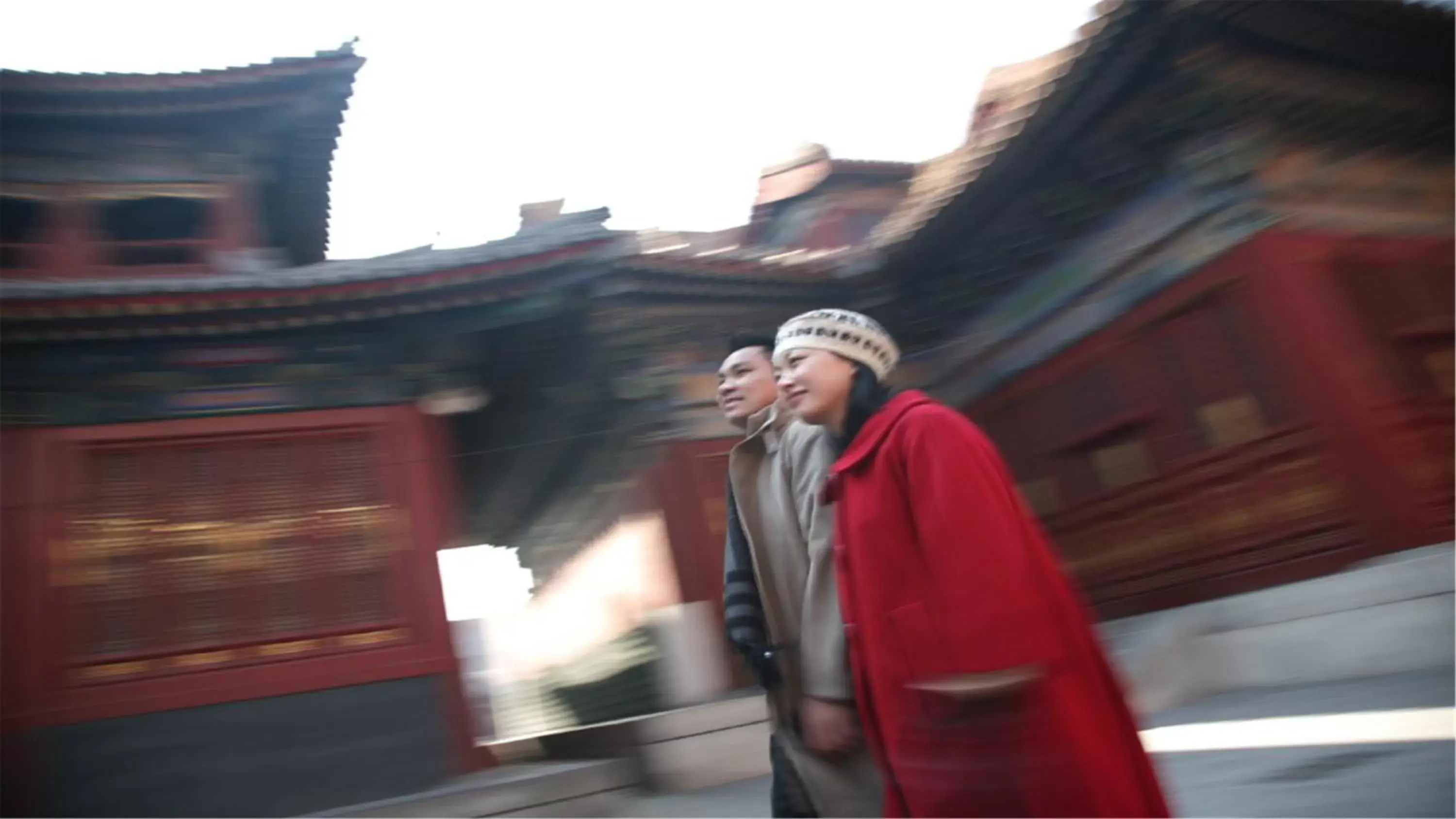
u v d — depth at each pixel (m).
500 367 8.78
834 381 1.54
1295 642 6.57
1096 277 9.12
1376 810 2.89
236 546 7.12
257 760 6.62
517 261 7.64
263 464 7.41
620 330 8.77
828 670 1.55
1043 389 9.75
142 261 9.42
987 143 8.44
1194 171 8.05
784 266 9.59
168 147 9.48
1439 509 7.04
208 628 6.88
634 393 9.27
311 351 7.79
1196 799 3.58
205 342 7.48
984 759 1.19
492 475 11.39
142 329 7.14
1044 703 1.19
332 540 7.35
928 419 1.35
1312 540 7.25
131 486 7.05
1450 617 5.79
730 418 1.90
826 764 1.57
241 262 9.20
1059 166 8.80
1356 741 4.10
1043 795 1.17
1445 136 8.83
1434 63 8.23
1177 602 8.27
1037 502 9.87
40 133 8.96
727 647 8.21
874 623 1.35
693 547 9.12
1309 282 7.51
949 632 1.22
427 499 7.66
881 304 10.36
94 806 6.24
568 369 9.09
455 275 7.55
